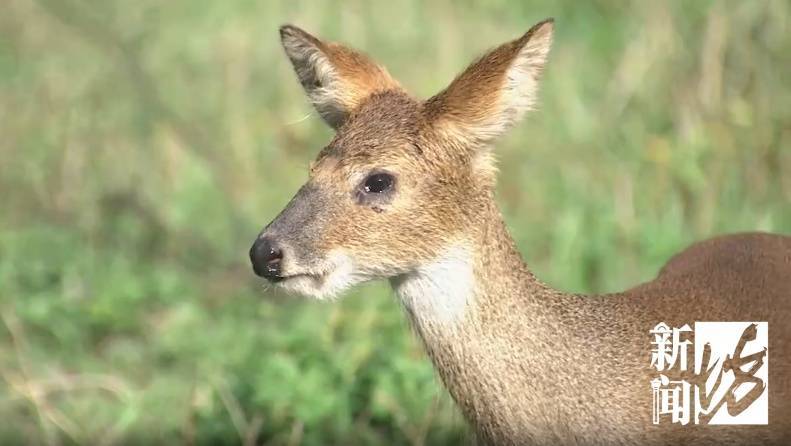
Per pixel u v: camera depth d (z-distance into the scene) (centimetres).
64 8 1466
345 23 1520
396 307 1100
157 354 1140
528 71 802
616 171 1288
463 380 794
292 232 782
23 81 1478
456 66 1447
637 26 1437
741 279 832
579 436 788
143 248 1333
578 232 1211
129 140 1423
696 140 1253
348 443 984
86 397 1085
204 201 1371
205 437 998
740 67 1308
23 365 1112
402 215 785
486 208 795
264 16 1554
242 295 1226
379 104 816
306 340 1063
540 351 786
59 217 1373
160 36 1541
